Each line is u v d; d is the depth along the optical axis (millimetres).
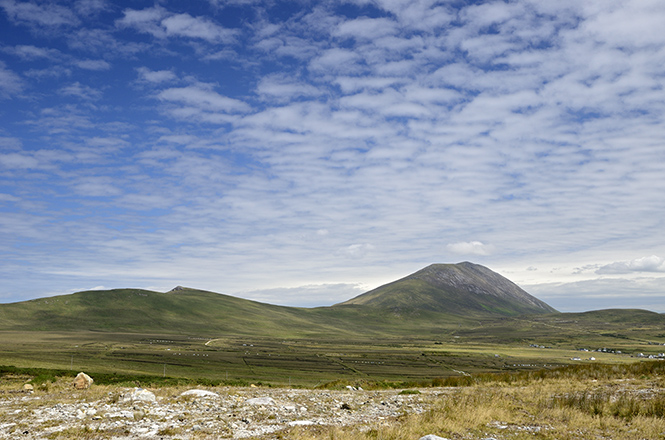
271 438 17375
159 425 19484
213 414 22531
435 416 21781
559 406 25234
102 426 18844
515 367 198875
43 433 17219
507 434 18859
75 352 193500
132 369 132125
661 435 18281
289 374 145500
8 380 43656
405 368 185875
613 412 23344
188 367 154125
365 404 28438
